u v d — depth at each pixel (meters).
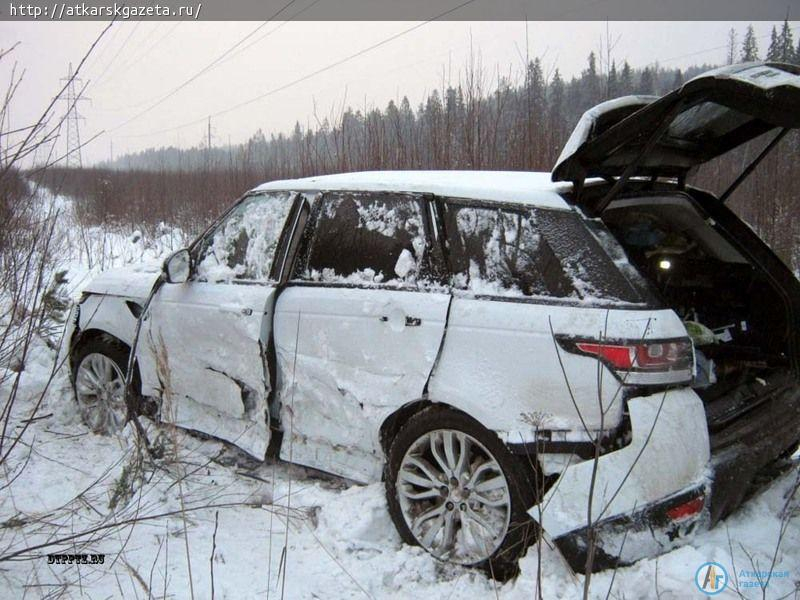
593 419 2.46
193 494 3.44
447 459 2.84
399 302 2.97
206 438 3.94
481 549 2.73
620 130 2.57
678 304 3.64
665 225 3.60
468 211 2.95
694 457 2.43
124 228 17.66
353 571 2.79
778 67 2.50
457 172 3.54
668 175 3.40
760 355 3.31
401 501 2.97
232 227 3.89
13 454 3.83
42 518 3.03
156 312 3.99
